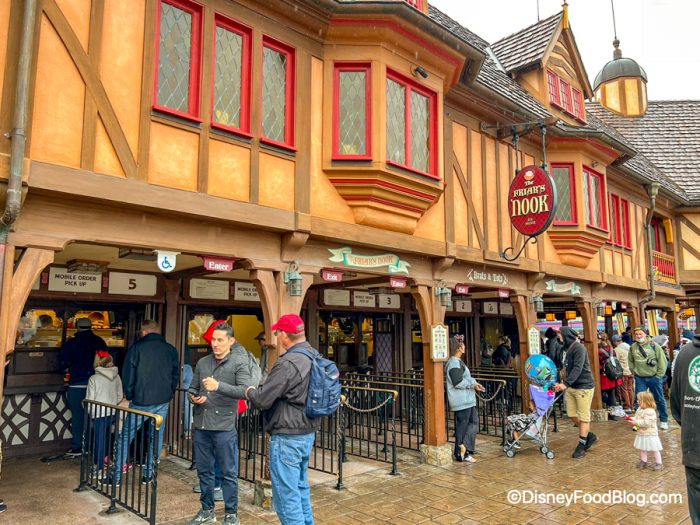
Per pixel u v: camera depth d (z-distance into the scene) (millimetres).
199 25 5859
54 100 4742
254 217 6008
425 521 5504
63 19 4867
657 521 5555
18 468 7047
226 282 9297
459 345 8234
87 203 4992
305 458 4328
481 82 9219
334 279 7191
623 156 12844
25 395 7613
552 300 13633
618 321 20844
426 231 8273
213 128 5809
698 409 3949
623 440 9609
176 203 5355
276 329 4543
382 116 7062
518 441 8898
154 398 6660
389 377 10117
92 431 6449
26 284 4590
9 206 4258
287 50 6750
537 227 8703
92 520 5285
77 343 7684
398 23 7160
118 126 5102
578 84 14539
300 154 6652
